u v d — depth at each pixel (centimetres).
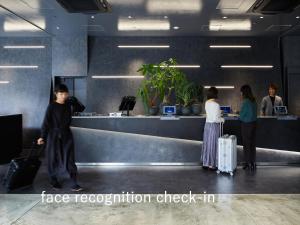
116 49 959
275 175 591
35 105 943
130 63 957
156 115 719
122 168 657
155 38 958
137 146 688
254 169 645
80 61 941
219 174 599
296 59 937
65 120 493
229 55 955
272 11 568
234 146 613
